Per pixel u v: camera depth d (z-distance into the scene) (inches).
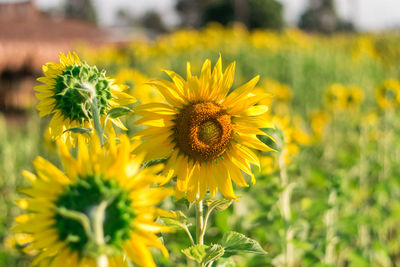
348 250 166.9
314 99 403.9
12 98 615.5
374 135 224.7
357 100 270.7
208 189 76.4
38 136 231.8
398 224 201.2
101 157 49.3
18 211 163.8
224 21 1951.3
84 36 1343.5
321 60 505.0
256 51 522.3
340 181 138.3
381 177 203.0
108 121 74.5
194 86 75.8
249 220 133.3
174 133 75.5
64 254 47.8
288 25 2034.9
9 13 1435.8
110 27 1649.9
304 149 211.8
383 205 189.3
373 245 156.2
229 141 75.7
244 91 76.2
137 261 48.3
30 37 1170.6
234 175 75.6
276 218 131.2
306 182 185.6
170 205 98.2
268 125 75.5
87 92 68.8
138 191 49.1
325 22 2468.0
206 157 74.5
